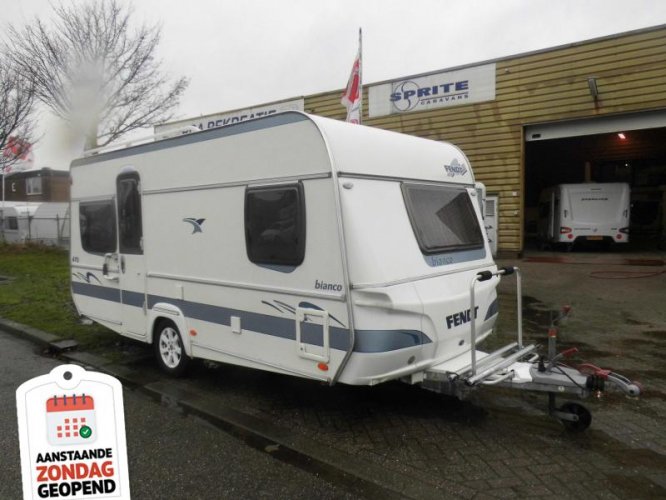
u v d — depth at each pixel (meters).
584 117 12.23
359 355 3.57
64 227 21.31
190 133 4.76
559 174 21.73
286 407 4.48
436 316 3.96
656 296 8.77
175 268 5.04
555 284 10.14
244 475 3.38
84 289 6.46
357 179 3.78
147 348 6.43
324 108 15.63
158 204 5.16
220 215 4.51
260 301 4.21
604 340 6.32
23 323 7.68
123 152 5.57
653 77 11.36
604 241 15.63
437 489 3.16
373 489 3.19
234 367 5.59
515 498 3.06
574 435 3.87
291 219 3.91
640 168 20.34
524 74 12.84
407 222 4.05
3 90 15.30
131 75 15.76
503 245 13.74
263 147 4.10
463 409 4.36
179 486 3.26
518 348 4.57
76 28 14.95
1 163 17.25
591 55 11.98
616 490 3.14
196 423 4.21
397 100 14.60
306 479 3.32
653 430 3.93
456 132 13.88
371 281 3.56
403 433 3.95
